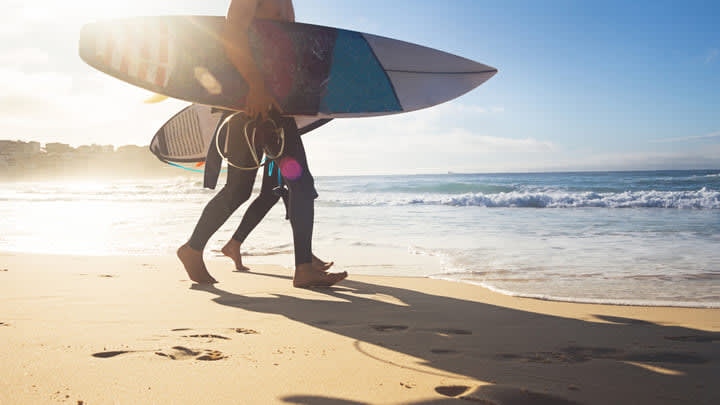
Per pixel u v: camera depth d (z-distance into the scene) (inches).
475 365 57.9
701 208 436.5
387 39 153.3
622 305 101.7
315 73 135.4
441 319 86.9
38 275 131.2
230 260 175.9
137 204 539.2
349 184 1168.2
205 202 580.4
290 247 206.5
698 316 90.8
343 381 50.9
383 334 74.8
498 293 115.2
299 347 65.4
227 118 126.3
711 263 157.0
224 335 71.2
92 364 54.2
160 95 134.3
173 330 72.9
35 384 47.1
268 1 132.8
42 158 4042.8
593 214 378.6
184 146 188.1
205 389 47.1
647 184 894.4
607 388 49.8
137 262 161.0
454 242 218.2
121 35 124.0
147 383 48.3
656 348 67.2
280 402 44.1
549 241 218.8
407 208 459.8
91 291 108.3
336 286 124.6
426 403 44.5
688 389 49.6
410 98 148.4
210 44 127.2
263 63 128.0
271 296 108.5
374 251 193.9
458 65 160.1
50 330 70.6
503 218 346.3
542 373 54.9
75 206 503.8
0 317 79.6
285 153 124.2
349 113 137.4
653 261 162.4
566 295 113.3
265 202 151.9
